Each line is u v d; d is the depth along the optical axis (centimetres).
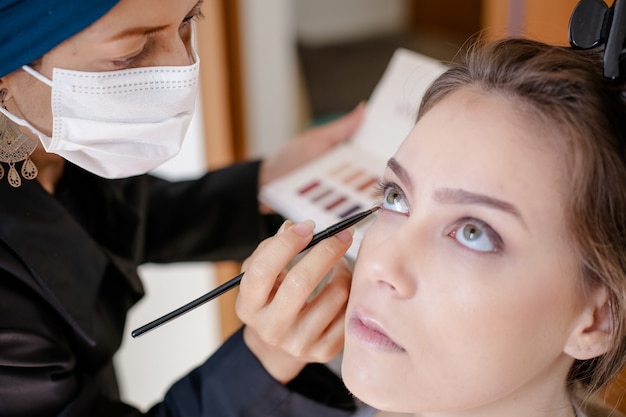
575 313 65
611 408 81
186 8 78
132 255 102
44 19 73
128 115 81
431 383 66
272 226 121
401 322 65
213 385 85
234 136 145
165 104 81
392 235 67
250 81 174
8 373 84
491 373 65
